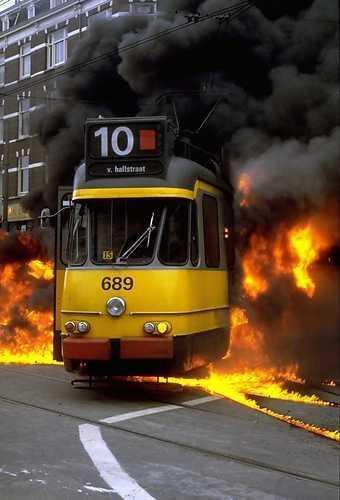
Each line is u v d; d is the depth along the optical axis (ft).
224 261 30.17
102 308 24.94
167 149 25.96
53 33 98.84
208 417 22.81
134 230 25.67
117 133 26.07
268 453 18.45
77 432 20.17
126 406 24.20
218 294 28.84
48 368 33.55
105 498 14.39
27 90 101.19
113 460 17.25
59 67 95.81
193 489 15.12
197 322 26.07
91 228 26.02
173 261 25.36
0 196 105.19
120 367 25.75
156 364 25.27
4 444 18.71
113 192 25.75
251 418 22.94
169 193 25.44
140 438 19.60
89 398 25.58
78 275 25.59
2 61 107.96
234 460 17.60
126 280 24.94
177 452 18.19
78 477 15.81
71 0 94.27
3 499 14.19
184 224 25.91
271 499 14.57
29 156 99.81
